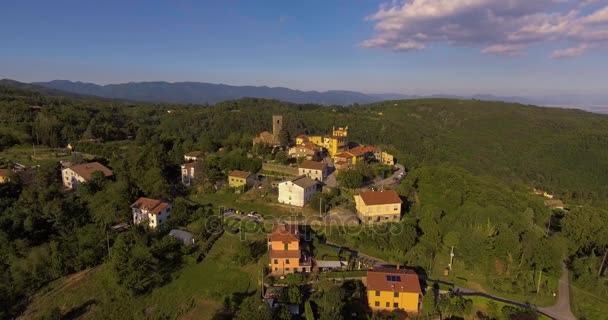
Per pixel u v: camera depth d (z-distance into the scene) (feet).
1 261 247.29
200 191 362.74
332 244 268.21
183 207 304.50
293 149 449.48
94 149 452.76
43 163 387.14
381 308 205.05
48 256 249.55
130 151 424.46
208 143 475.72
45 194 299.79
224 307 209.97
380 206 291.17
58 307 215.31
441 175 347.36
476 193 330.75
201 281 232.94
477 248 233.96
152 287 228.43
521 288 220.23
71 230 283.59
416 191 345.92
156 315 206.49
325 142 492.54
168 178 395.75
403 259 247.29
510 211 294.87
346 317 195.21
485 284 226.58
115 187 316.60
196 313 206.90
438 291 217.15
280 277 226.17
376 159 481.87
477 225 256.32
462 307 199.11
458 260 249.34
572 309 208.13
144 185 338.75
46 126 484.33
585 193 617.21
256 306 181.27
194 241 271.28
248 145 490.90
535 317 192.54
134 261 230.48
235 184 373.20
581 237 269.03
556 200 487.61
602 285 222.89
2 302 218.79
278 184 347.15
